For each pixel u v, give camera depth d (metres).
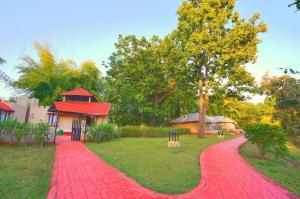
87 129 22.31
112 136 24.61
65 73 47.00
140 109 42.19
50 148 16.09
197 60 33.06
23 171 8.89
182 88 38.97
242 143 25.47
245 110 63.22
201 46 29.64
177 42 36.31
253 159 15.08
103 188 7.20
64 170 9.48
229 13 31.31
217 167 11.21
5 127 16.66
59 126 30.88
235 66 31.25
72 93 35.34
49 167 9.82
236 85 32.19
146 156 13.46
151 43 41.38
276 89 34.03
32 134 17.17
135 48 41.34
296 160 19.14
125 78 40.94
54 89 46.12
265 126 15.41
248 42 30.88
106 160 11.97
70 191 6.86
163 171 9.62
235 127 61.19
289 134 32.50
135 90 39.22
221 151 17.52
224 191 7.47
